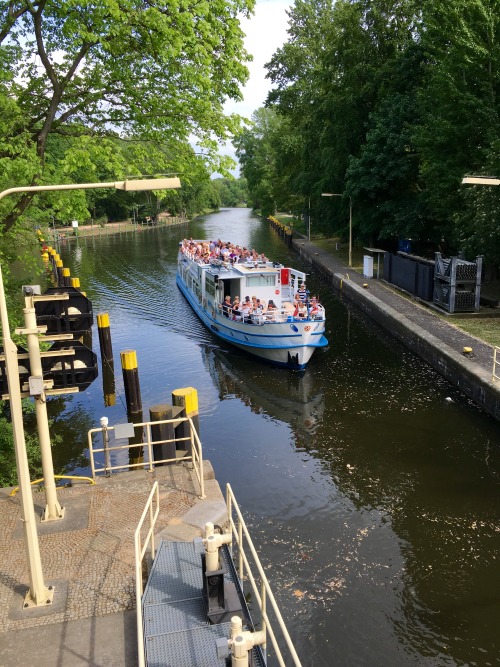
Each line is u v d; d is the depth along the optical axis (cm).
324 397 2002
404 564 1131
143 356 2547
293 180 6000
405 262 3250
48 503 969
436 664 908
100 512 991
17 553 887
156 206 9900
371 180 3822
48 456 953
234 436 1727
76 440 1745
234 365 2397
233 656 523
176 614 716
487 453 1557
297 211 7244
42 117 1587
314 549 1180
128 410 1950
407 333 2486
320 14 5697
